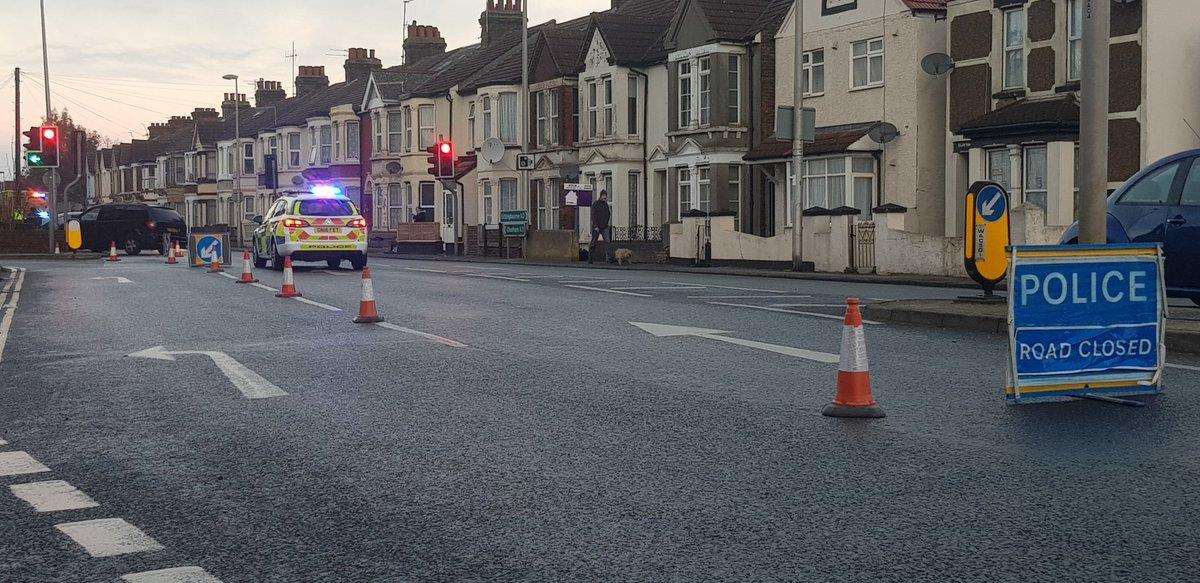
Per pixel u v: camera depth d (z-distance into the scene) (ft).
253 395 31.76
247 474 22.57
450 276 88.94
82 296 68.33
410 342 43.52
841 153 108.06
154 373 36.11
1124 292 30.58
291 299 65.16
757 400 30.19
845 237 94.07
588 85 148.56
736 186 127.24
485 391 32.04
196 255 110.01
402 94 198.70
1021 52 97.60
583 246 136.05
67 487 21.59
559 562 16.87
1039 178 92.94
